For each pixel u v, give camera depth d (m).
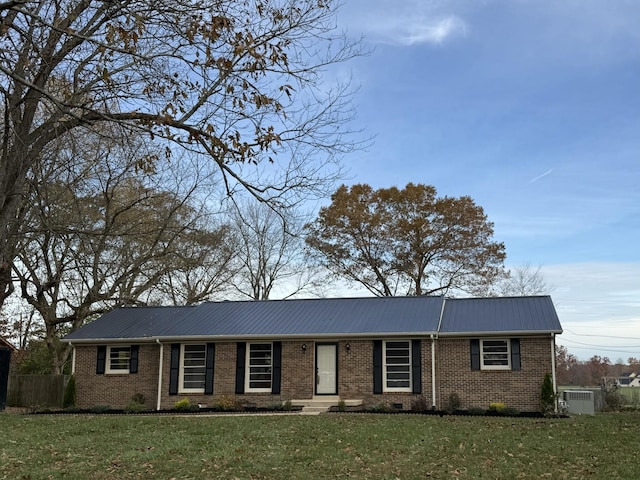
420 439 16.44
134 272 31.09
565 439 16.84
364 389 27.27
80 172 28.03
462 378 26.66
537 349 26.23
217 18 11.57
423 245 45.91
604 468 13.21
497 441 16.34
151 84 12.92
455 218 45.59
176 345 29.33
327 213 46.72
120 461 13.70
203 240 33.12
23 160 13.19
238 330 29.09
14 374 35.38
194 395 28.72
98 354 30.55
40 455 14.31
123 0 11.99
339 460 13.75
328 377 28.02
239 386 28.34
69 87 13.77
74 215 23.27
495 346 26.81
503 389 26.20
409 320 28.05
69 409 26.92
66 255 28.48
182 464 13.37
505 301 29.69
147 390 29.70
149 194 31.50
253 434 17.23
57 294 34.28
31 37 12.59
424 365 26.95
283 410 25.83
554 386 25.78
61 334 40.56
